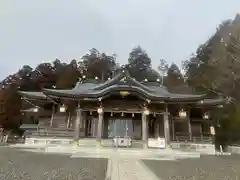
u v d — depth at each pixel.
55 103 30.61
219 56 47.69
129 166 13.52
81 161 15.39
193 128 32.44
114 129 29.67
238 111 37.12
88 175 10.09
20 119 51.28
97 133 27.39
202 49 58.69
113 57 90.88
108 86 27.27
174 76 73.12
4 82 67.19
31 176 9.62
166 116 26.70
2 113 52.84
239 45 44.75
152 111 26.95
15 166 12.34
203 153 23.86
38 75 71.69
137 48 91.69
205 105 29.38
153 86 35.94
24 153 19.70
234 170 12.55
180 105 28.62
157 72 85.69
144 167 13.27
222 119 37.16
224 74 45.25
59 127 30.30
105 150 21.33
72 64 77.19
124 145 23.66
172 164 15.08
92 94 25.42
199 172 11.74
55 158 16.92
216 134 36.03
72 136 26.59
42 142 25.27
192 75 59.41
